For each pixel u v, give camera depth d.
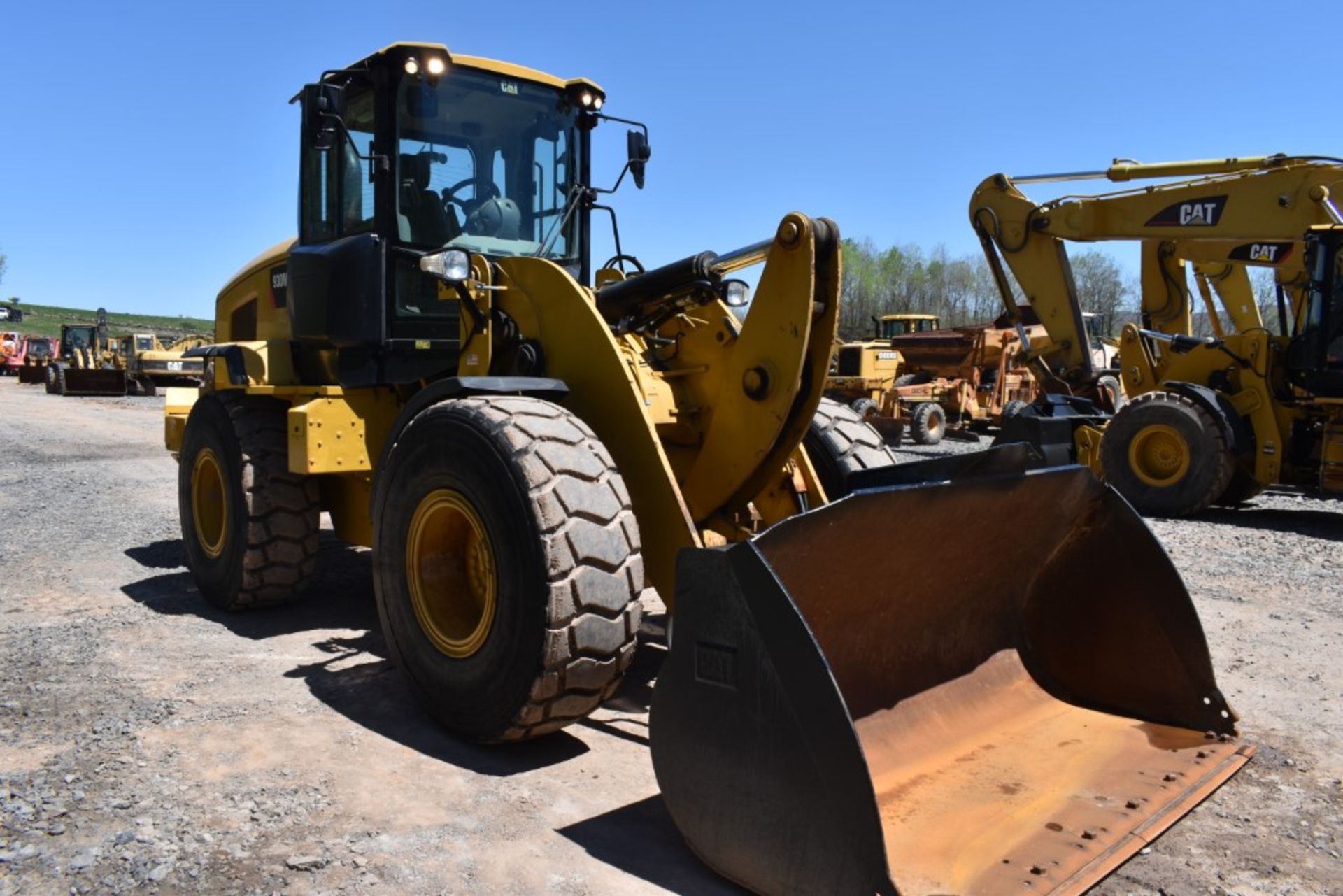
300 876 2.73
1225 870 2.88
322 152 5.29
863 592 3.22
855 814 2.38
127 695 4.09
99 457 13.69
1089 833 2.75
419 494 3.72
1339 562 7.22
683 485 4.19
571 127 5.36
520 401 3.58
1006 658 3.83
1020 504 3.41
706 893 2.69
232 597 5.30
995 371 19.27
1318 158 8.82
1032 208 10.66
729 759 2.66
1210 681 3.46
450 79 4.94
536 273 4.05
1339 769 3.59
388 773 3.39
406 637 3.82
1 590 5.91
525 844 2.93
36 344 47.84
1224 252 10.05
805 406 3.79
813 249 3.60
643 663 4.61
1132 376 10.56
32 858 2.80
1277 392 9.38
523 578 3.27
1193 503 9.40
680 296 4.05
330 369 5.31
